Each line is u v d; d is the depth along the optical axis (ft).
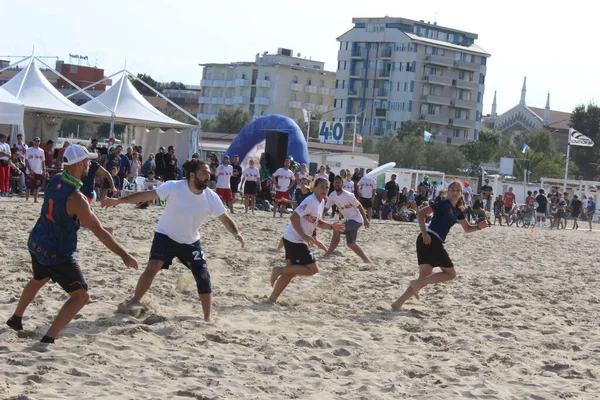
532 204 126.82
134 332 24.00
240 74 396.98
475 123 361.10
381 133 347.97
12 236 44.24
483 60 361.51
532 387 22.13
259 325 27.30
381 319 30.53
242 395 18.78
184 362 21.29
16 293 28.43
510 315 33.78
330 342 25.55
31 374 18.86
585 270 55.16
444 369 23.30
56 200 20.98
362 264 46.96
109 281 32.55
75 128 311.06
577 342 29.12
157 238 26.94
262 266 41.78
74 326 24.16
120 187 81.97
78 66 346.95
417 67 343.26
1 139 82.28
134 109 109.70
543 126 442.91
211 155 104.37
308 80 395.34
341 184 47.42
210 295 26.84
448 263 33.12
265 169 97.96
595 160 354.33
